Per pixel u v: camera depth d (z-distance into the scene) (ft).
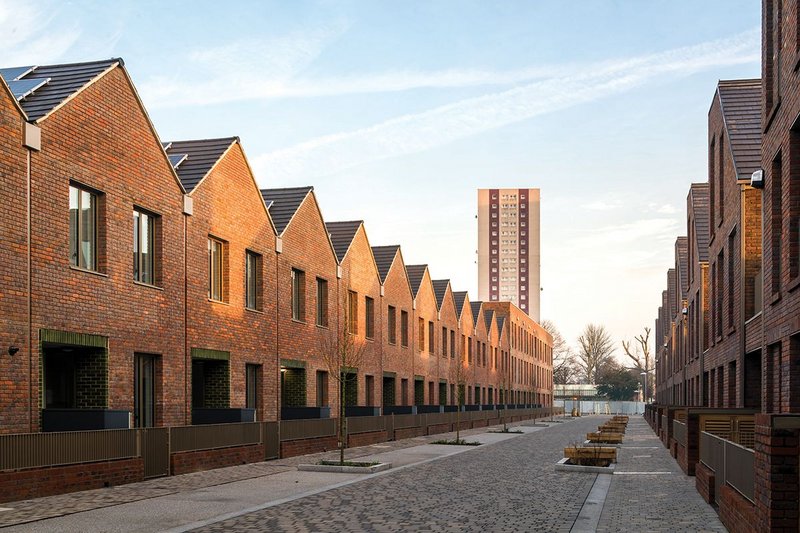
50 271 50.88
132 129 60.64
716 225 80.43
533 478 57.26
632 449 88.74
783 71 45.98
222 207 74.02
